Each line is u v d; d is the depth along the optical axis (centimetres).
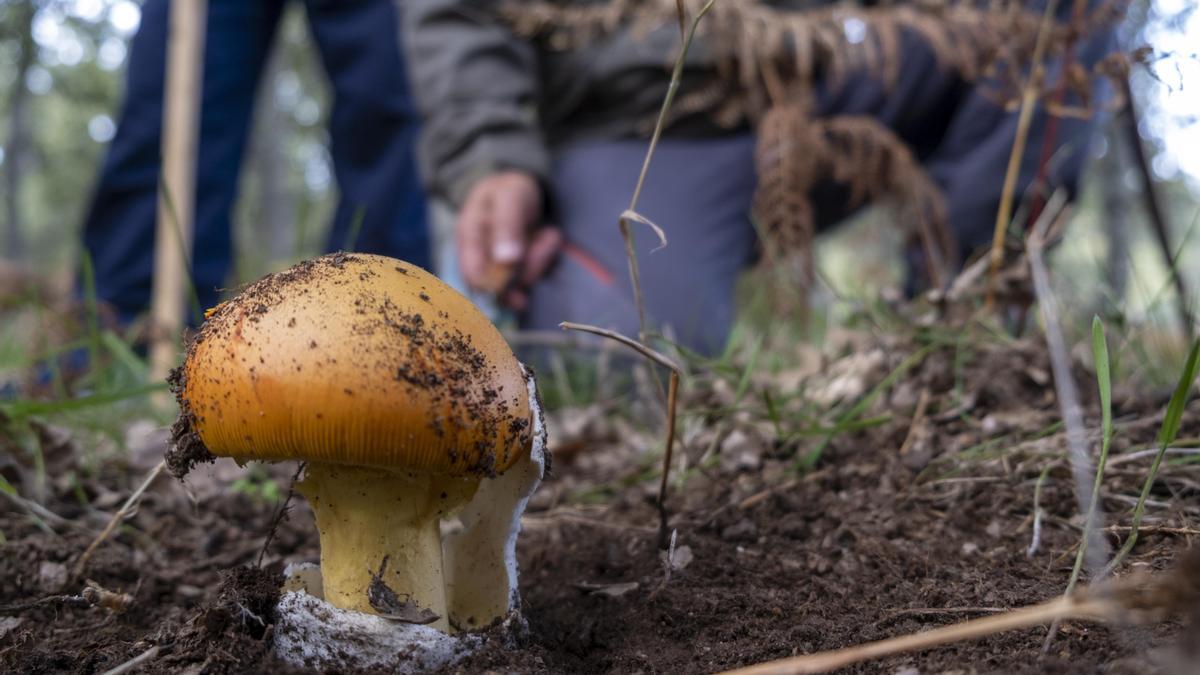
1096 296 91
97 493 81
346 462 60
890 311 88
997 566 69
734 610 69
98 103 440
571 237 113
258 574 67
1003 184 105
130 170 119
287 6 133
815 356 95
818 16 100
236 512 81
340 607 65
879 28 97
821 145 99
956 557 70
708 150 115
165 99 119
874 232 115
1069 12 96
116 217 120
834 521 74
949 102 115
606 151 116
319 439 59
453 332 63
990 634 64
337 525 65
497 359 64
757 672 54
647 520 78
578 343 101
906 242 107
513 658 65
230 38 126
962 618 66
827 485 77
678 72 69
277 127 402
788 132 98
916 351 84
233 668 64
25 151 557
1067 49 87
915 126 117
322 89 445
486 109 110
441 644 64
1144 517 70
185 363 64
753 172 116
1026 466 74
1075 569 64
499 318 114
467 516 67
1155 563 67
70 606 71
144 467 86
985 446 76
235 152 128
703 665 65
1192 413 76
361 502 64
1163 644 57
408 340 61
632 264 71
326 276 63
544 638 68
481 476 64
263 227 396
